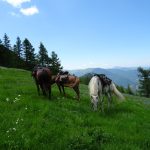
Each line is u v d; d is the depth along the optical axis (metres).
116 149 11.74
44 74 18.84
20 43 110.69
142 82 109.06
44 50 110.69
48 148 11.33
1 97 18.61
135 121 17.89
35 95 20.75
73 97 23.16
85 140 12.18
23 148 11.34
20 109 16.27
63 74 22.58
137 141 13.50
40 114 15.62
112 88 19.73
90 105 20.36
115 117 18.11
